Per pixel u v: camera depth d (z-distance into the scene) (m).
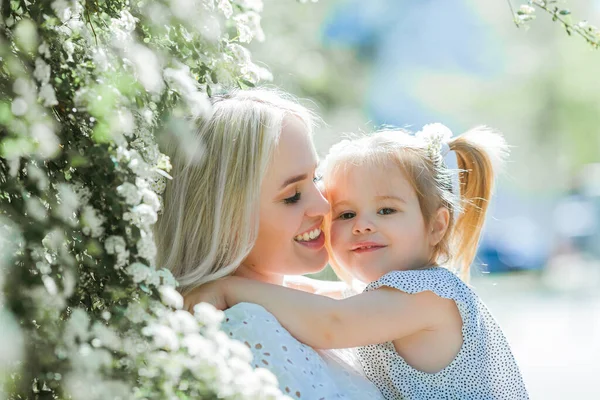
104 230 1.62
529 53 19.39
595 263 17.98
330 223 2.60
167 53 1.88
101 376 1.49
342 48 9.46
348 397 2.18
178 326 1.55
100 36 1.78
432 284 2.36
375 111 11.84
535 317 11.64
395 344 2.44
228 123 2.24
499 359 2.49
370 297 2.33
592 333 10.13
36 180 1.59
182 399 1.53
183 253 2.26
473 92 18.09
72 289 1.57
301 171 2.29
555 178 21.36
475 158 2.77
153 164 1.77
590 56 19.81
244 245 2.23
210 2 1.90
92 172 1.60
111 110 1.60
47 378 1.50
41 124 1.52
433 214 2.59
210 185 2.24
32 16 1.59
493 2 18.02
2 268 1.49
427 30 15.72
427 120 16.64
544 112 20.36
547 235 19.38
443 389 2.40
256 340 2.07
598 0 17.89
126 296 1.61
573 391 7.25
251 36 2.03
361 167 2.54
